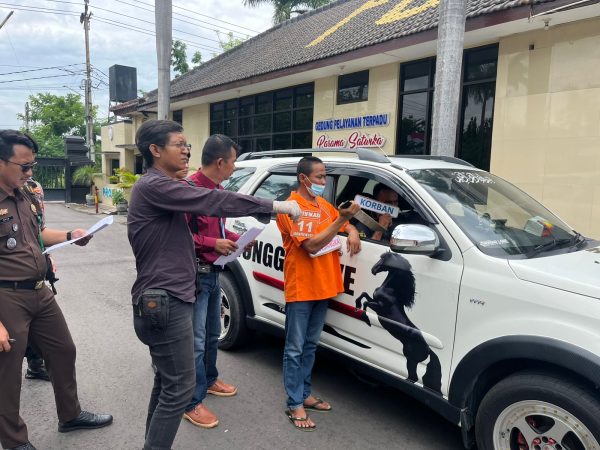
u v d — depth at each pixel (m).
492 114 8.37
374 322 3.17
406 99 9.81
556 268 2.58
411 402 3.68
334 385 3.93
